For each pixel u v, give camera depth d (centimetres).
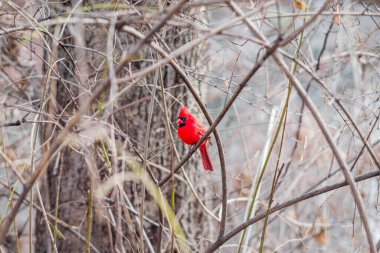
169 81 1023
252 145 1446
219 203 1147
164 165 1039
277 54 570
